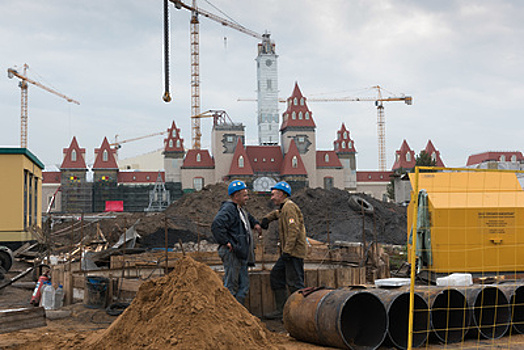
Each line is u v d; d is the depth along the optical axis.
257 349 4.58
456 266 8.16
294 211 6.74
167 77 63.91
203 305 4.67
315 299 5.54
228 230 6.41
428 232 8.28
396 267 13.44
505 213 8.29
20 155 20.84
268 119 141.88
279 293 7.19
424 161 67.56
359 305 5.94
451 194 8.47
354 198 24.62
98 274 10.12
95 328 6.66
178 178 107.38
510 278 8.05
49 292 8.80
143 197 102.31
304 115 106.56
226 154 101.75
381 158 169.62
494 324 5.96
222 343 4.44
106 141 103.75
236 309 4.98
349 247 11.39
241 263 6.48
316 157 108.94
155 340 4.44
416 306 5.60
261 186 96.19
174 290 4.86
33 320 6.39
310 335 5.48
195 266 5.10
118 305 7.84
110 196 101.38
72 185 100.94
